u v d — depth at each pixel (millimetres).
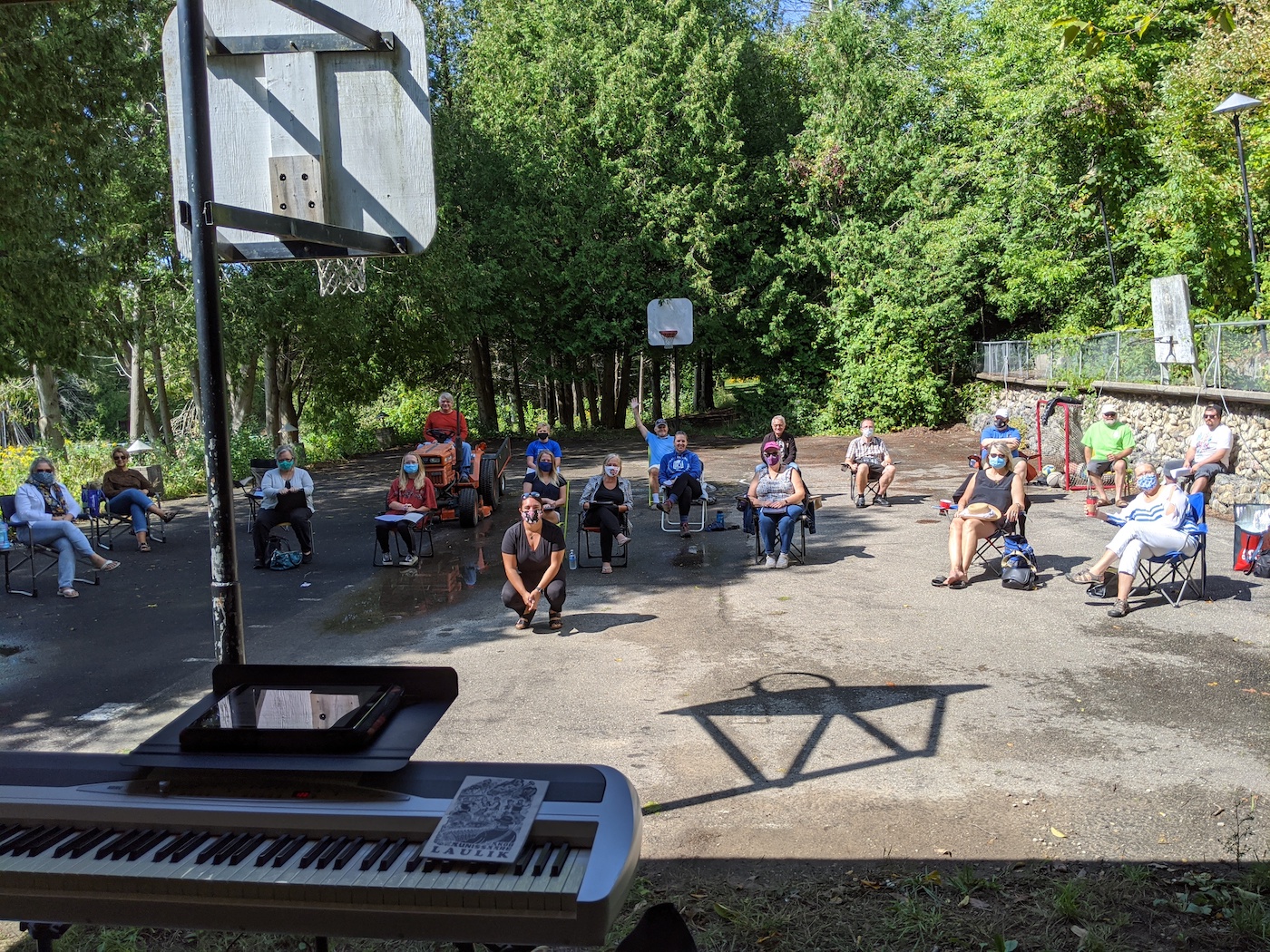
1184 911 3654
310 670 2594
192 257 3275
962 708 6039
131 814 2211
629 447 25297
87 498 12656
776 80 31016
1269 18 15102
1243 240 17062
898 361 25234
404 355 28375
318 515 15562
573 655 7473
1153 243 19250
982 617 8148
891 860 4168
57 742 6020
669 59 27719
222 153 3930
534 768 2328
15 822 2250
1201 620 7824
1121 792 4777
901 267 25531
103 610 9438
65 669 7539
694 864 4180
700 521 13539
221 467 3346
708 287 27219
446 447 14172
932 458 19969
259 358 27141
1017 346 21328
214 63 3885
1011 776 5012
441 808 2172
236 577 3410
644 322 28281
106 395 43094
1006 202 23000
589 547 11516
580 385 37156
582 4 29109
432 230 3891
